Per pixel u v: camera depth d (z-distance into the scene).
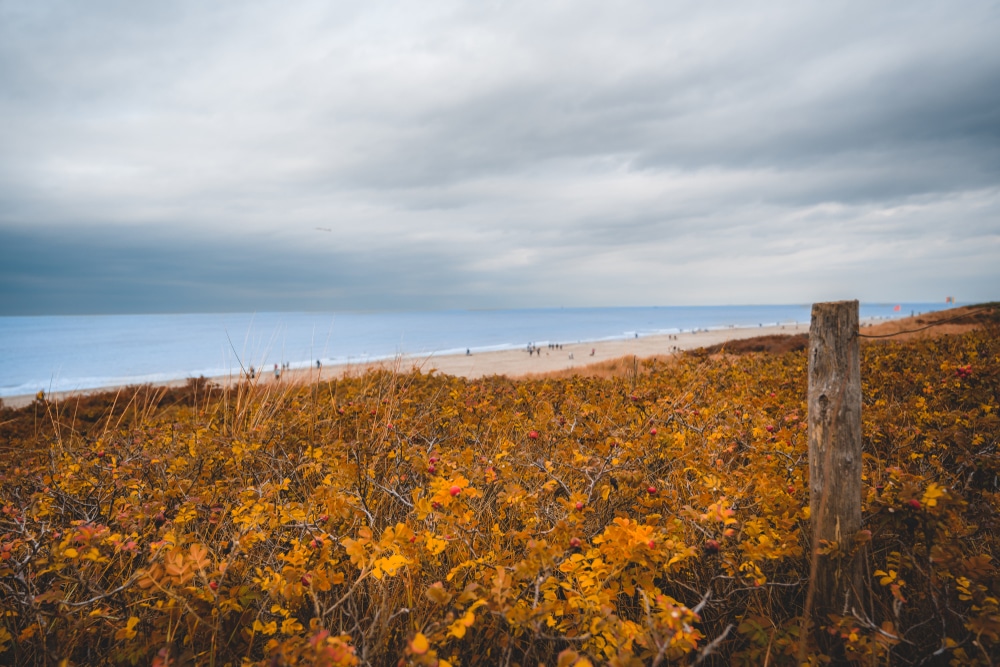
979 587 1.68
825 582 1.96
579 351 57.03
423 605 1.95
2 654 1.77
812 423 2.02
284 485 2.47
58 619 1.83
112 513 2.56
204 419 4.73
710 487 2.21
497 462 2.71
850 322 1.89
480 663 1.86
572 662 1.29
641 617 1.84
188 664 1.75
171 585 1.75
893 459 3.05
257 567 2.07
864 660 1.68
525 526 2.30
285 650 1.40
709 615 2.00
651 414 3.75
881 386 5.09
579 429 3.68
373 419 4.04
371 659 1.70
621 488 2.55
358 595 2.14
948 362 5.45
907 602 2.00
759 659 1.75
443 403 4.86
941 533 1.84
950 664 1.65
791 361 7.20
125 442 3.78
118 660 1.71
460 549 2.21
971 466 2.81
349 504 2.22
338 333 181.00
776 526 2.08
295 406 4.97
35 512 2.37
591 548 1.88
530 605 1.78
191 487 2.88
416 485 2.89
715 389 5.15
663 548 1.82
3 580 1.94
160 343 140.50
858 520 1.92
